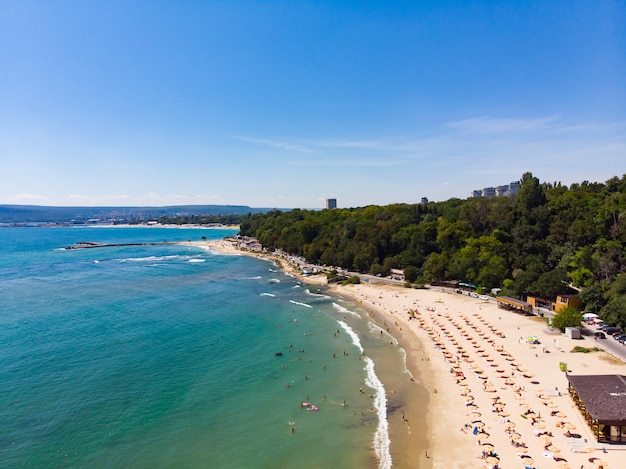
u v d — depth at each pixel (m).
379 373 59.28
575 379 45.78
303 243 191.00
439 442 40.91
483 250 111.81
